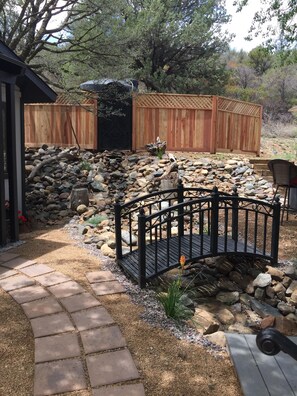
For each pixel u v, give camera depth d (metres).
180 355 2.77
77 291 3.64
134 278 3.91
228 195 4.68
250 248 4.73
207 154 10.78
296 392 2.36
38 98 7.00
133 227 6.27
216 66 19.11
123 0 10.12
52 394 2.27
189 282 4.31
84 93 10.12
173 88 18.58
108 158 9.82
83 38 10.31
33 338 2.86
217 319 3.79
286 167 6.45
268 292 4.29
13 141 5.25
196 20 17.23
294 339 3.19
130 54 10.55
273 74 27.95
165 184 8.06
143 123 10.67
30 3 9.86
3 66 4.91
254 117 12.26
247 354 2.76
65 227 6.41
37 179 8.54
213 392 2.41
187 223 6.43
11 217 5.29
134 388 2.35
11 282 3.83
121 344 2.81
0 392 2.30
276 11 8.90
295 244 5.44
